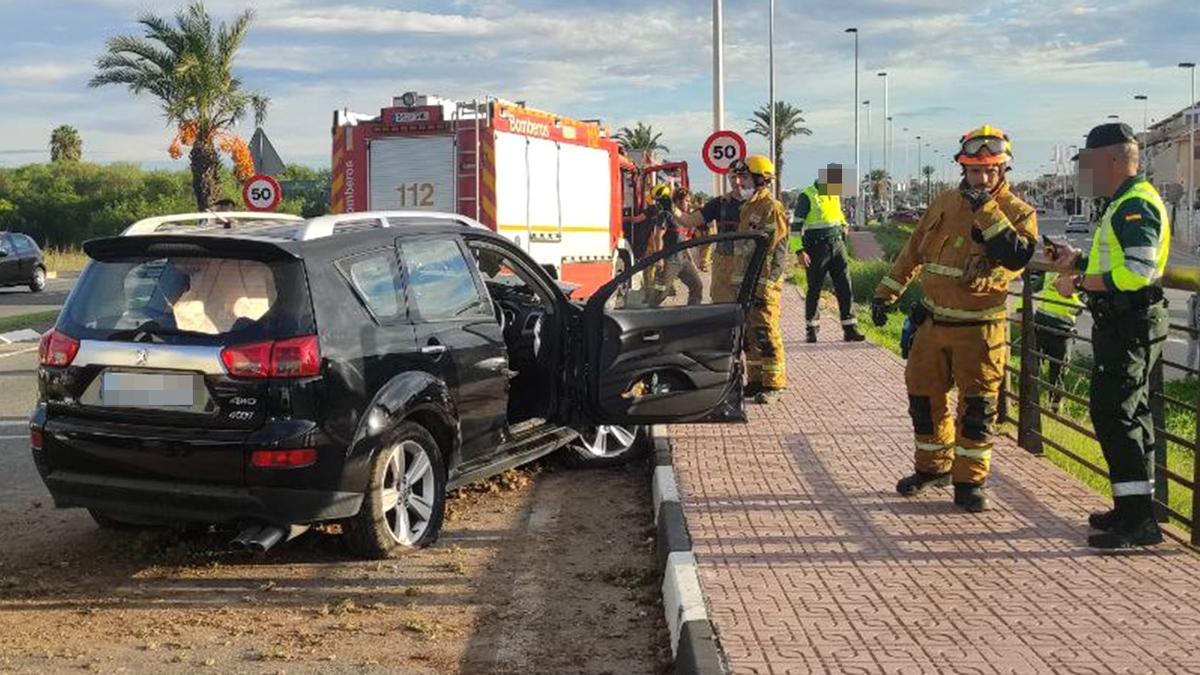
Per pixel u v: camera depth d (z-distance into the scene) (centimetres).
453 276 694
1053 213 8769
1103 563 551
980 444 645
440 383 643
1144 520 575
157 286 596
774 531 613
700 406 772
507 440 720
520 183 1659
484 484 797
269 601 558
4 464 876
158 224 659
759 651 443
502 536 672
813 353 1354
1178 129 5669
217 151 3347
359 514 603
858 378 1157
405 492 632
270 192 1956
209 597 564
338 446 577
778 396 1030
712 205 1062
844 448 823
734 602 502
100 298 606
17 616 537
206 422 568
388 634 514
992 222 613
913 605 495
